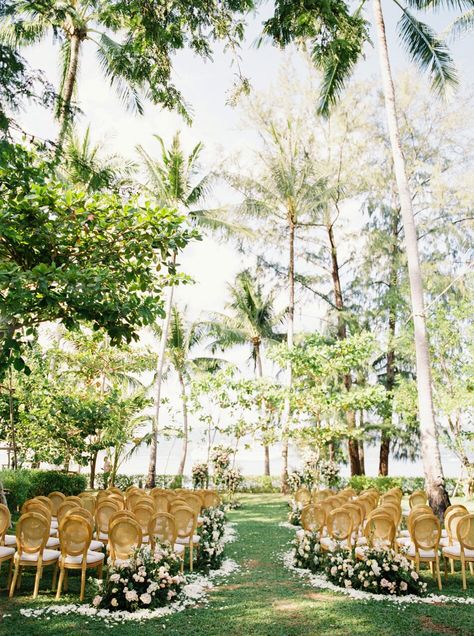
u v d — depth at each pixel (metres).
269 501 15.95
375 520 6.13
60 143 7.43
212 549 6.80
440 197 17.36
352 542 6.84
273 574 6.47
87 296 5.34
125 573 5.00
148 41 6.36
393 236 18.98
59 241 5.73
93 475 15.66
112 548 5.42
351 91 18.78
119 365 16.09
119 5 6.17
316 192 18.16
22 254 5.80
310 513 7.24
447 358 15.58
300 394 13.48
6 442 13.48
